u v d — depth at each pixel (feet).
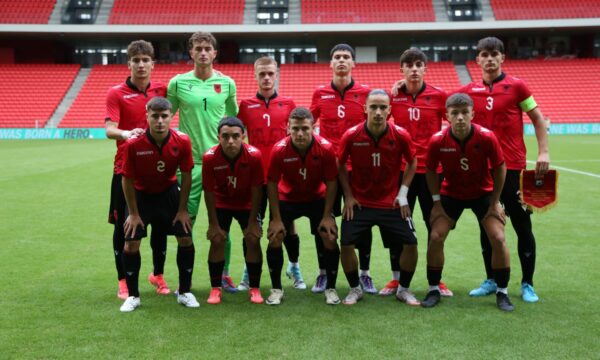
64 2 94.84
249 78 93.15
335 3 95.30
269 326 10.76
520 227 12.78
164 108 11.64
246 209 13.08
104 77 94.89
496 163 11.93
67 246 17.69
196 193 14.48
